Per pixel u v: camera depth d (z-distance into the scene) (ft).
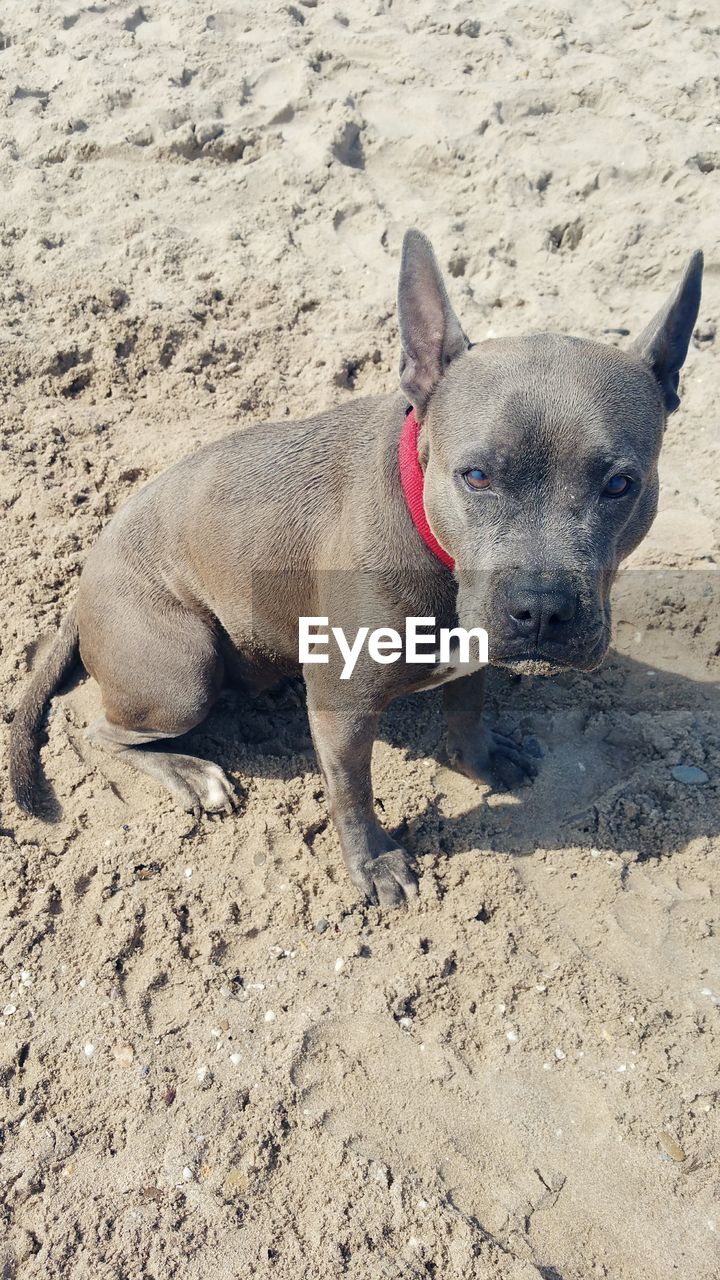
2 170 4.72
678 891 2.46
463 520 1.94
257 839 2.58
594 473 1.85
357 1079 2.10
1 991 2.26
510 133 4.62
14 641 3.07
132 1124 2.02
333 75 5.11
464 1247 1.83
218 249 4.28
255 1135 2.00
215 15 5.55
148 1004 2.24
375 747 2.85
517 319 3.93
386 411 2.30
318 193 4.51
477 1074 2.12
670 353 2.04
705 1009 2.22
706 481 3.45
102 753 2.81
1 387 3.84
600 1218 1.90
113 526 2.68
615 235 4.17
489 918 2.42
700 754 2.75
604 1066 2.13
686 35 5.28
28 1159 1.98
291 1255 1.83
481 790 2.72
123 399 3.84
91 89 5.06
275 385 3.79
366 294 4.05
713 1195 1.94
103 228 4.42
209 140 4.74
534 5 5.57
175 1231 1.86
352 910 2.43
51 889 2.46
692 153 4.46
